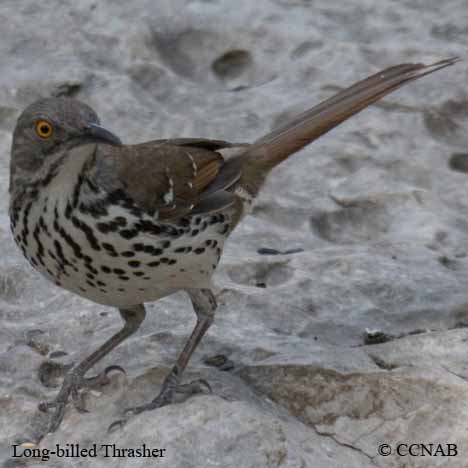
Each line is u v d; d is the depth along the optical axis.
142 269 8.91
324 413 9.84
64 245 8.80
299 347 10.48
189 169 9.36
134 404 9.56
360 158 13.77
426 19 15.75
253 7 15.82
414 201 13.12
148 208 8.88
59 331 10.80
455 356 10.43
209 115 14.30
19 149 8.90
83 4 15.62
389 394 9.80
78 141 8.77
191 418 8.87
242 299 11.27
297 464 8.66
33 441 9.35
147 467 8.52
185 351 9.52
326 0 16.11
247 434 8.72
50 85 14.32
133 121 14.07
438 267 11.99
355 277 11.70
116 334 9.91
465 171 13.97
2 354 10.31
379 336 10.94
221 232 9.41
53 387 10.12
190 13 15.70
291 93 14.61
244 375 10.10
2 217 12.38
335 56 15.08
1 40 15.04
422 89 14.68
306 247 12.46
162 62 15.38
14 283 11.54
